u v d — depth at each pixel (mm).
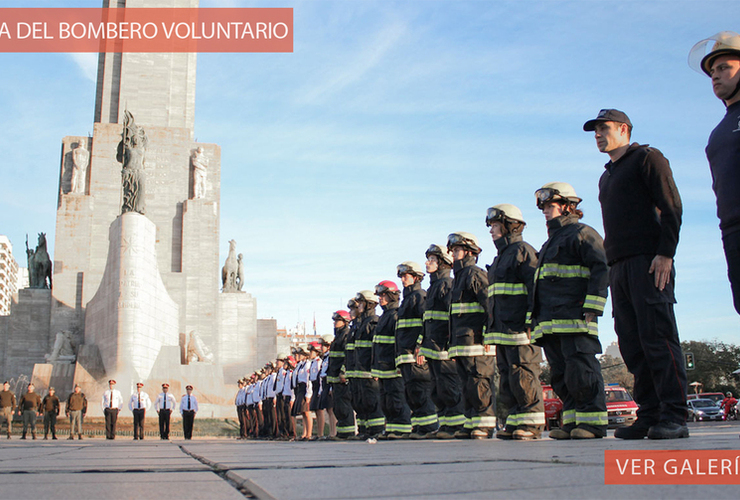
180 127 61000
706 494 2395
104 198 56312
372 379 16234
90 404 39438
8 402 27984
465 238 11141
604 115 7465
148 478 3652
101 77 62469
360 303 16578
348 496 2525
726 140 5770
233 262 63219
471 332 10906
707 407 46125
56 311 53188
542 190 9070
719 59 5832
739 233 5547
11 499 2646
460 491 2604
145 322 40875
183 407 29500
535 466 3650
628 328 7164
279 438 24359
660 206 6840
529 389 9438
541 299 8820
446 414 12094
